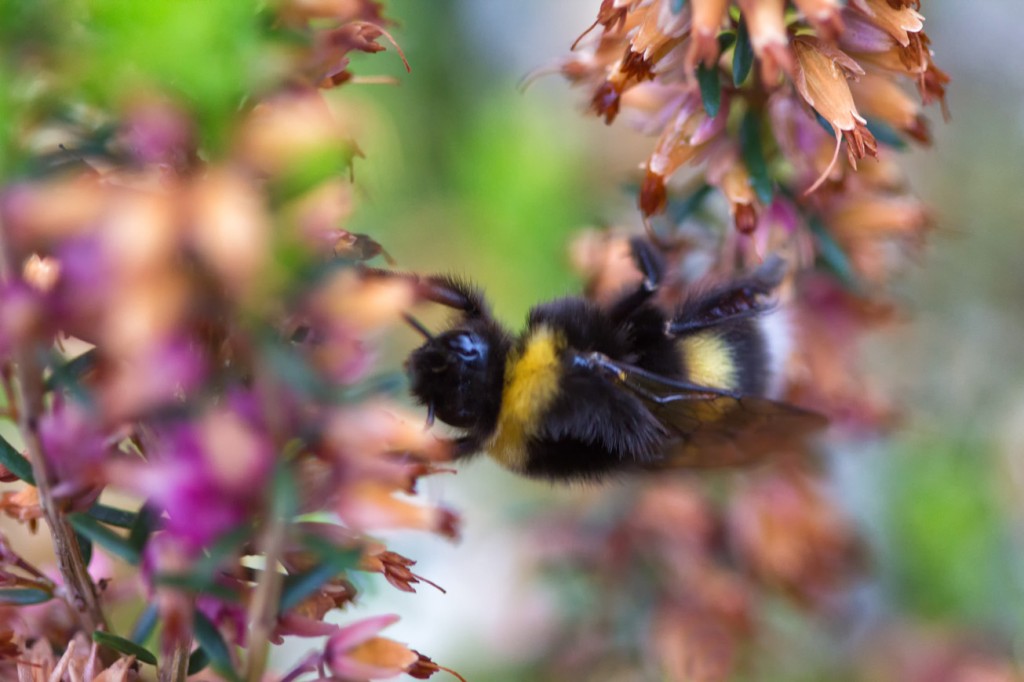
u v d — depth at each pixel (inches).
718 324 7.5
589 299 7.4
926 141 7.0
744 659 8.1
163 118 5.8
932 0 10.5
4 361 6.2
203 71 5.7
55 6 5.8
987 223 9.9
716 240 7.4
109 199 5.7
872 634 8.4
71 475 6.2
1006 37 10.4
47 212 5.7
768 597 8.2
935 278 9.5
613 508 8.1
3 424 6.6
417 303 6.5
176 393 6.2
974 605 8.6
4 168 5.9
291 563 6.3
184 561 6.2
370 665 6.3
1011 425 9.1
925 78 6.7
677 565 8.1
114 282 5.6
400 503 6.2
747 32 6.7
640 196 7.0
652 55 6.7
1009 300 9.7
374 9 6.3
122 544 6.2
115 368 6.2
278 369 6.1
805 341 7.7
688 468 7.5
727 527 8.1
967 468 8.8
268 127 5.8
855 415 7.9
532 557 8.1
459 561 8.4
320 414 6.1
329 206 5.9
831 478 8.3
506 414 7.3
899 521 8.6
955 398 9.2
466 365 7.2
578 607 8.1
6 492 6.4
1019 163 10.2
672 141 7.0
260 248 5.7
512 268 8.7
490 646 8.3
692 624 8.0
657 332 7.4
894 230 7.4
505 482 8.8
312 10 6.2
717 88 6.8
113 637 6.4
